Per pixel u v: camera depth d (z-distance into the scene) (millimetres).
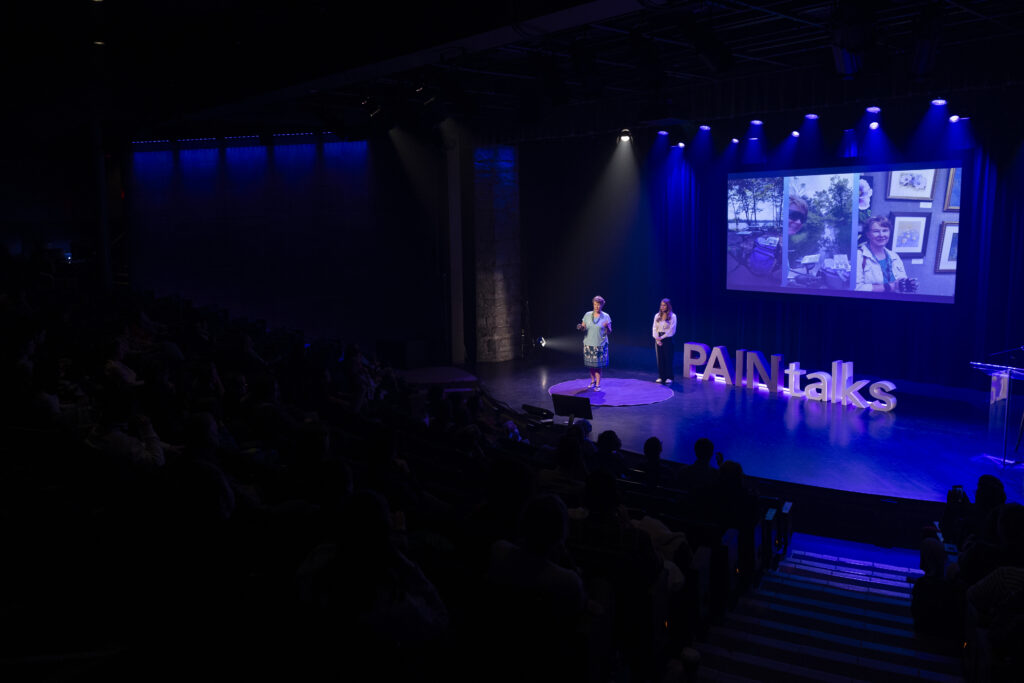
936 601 5125
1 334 8484
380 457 4535
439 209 17359
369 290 18359
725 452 10602
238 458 5055
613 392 14320
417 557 3555
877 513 8656
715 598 5352
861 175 13773
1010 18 9500
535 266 19156
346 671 2781
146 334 11414
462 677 3332
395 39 9438
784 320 15609
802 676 4496
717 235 16250
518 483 3850
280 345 12023
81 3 10758
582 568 3918
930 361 13805
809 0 8656
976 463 9961
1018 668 3402
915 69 8430
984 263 12734
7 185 18625
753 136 15375
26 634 3275
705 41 8484
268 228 19062
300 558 3463
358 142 17953
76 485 4496
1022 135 12219
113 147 18938
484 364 17453
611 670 3934
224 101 12680
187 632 3236
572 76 12750
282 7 10695
